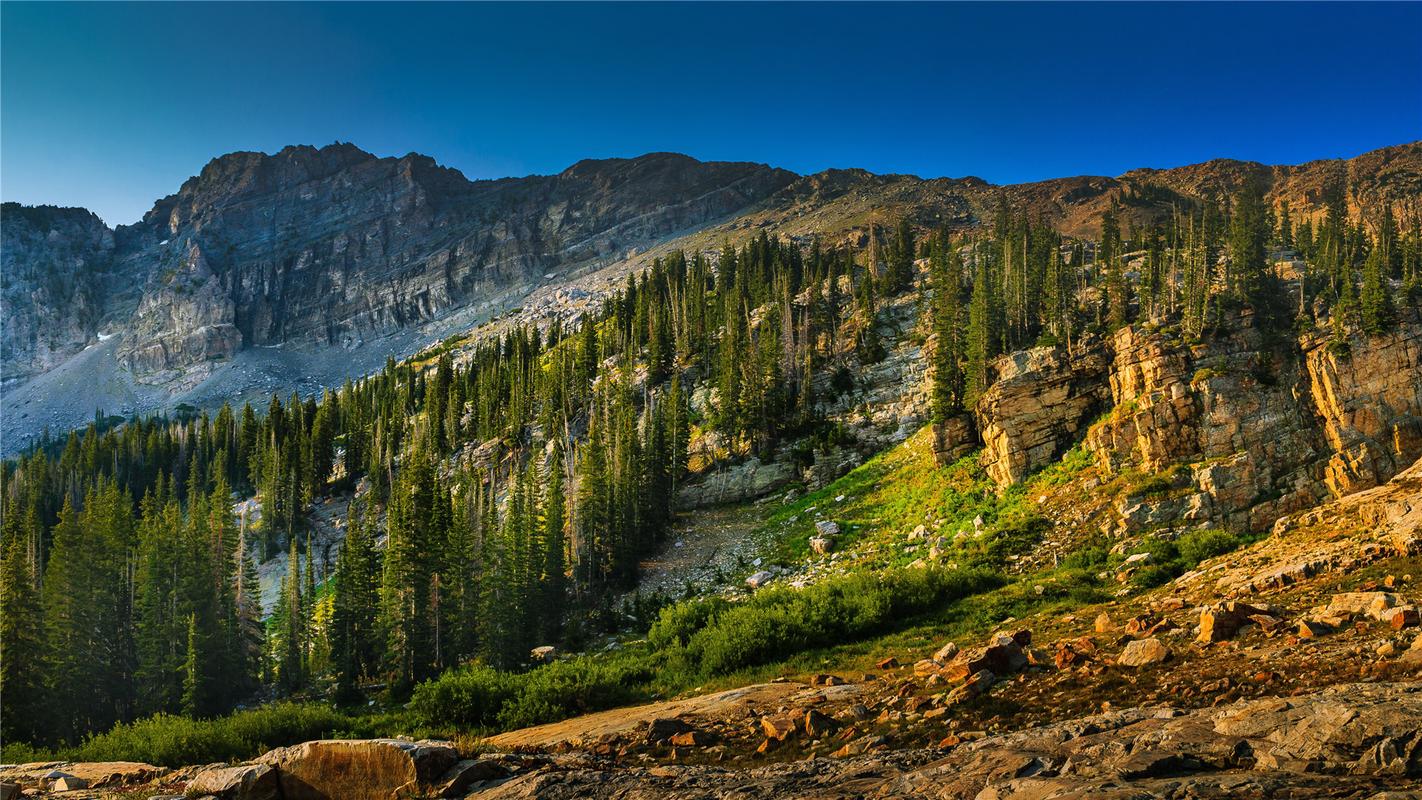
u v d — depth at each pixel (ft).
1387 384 176.04
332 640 194.59
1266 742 31.55
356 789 47.06
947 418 233.55
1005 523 179.42
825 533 211.61
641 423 324.19
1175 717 38.91
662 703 87.71
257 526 358.02
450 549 196.44
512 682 96.84
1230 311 214.69
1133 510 161.27
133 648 197.16
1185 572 123.34
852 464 260.62
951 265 353.51
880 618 118.83
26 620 168.55
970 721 50.31
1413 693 33.35
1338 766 27.94
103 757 90.63
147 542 207.82
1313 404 181.16
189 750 86.28
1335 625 57.98
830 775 39.17
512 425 360.28
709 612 141.49
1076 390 209.26
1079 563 149.59
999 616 112.37
